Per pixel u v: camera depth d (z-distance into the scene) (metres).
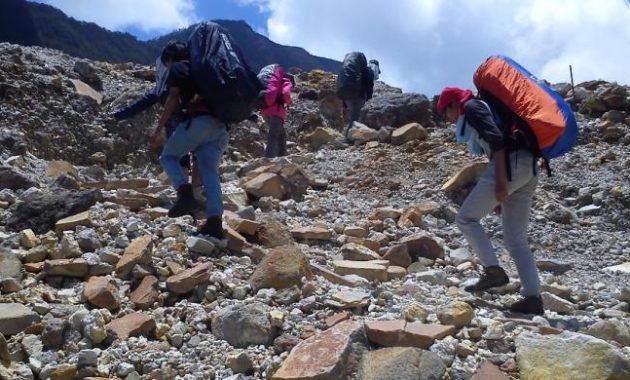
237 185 7.85
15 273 4.65
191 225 5.71
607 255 6.64
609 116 10.60
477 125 4.35
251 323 3.97
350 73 11.73
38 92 10.59
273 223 5.84
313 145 11.95
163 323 4.20
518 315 4.47
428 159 9.02
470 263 5.79
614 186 8.15
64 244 4.89
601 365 3.40
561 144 4.38
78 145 10.48
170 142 5.35
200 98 5.28
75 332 3.97
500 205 4.74
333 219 7.07
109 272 4.75
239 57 5.18
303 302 4.36
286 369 3.49
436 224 7.14
